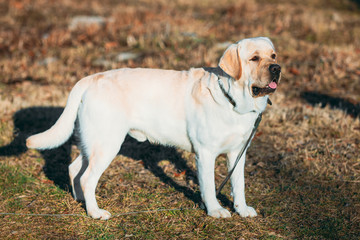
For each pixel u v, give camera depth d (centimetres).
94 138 425
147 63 973
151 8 1509
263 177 536
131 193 490
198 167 431
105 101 421
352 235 411
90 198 432
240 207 441
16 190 488
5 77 906
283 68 941
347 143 626
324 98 811
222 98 398
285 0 1720
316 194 493
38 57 1052
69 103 438
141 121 435
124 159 588
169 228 417
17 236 399
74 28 1241
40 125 682
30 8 1437
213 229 414
